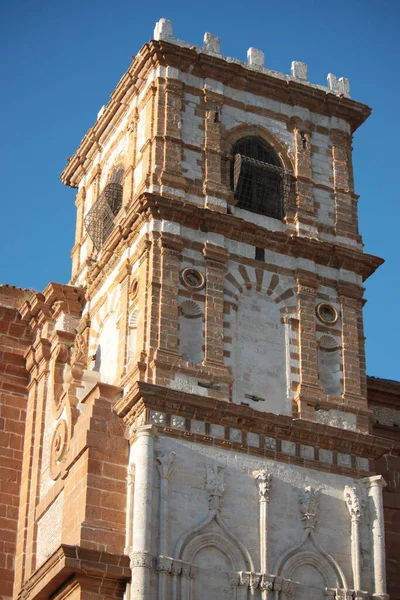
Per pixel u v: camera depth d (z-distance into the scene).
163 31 60.03
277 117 60.91
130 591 47.75
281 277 56.84
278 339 55.44
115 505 50.16
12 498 58.28
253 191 58.72
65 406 55.69
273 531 50.78
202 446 51.06
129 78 60.81
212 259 55.34
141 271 54.59
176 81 58.88
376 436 55.31
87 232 62.59
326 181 60.53
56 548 51.19
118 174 62.12
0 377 60.91
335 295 57.84
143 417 50.69
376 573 51.72
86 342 59.22
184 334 53.59
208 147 58.03
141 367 51.91
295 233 58.09
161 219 55.19
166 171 56.53
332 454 53.62
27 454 58.72
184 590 47.97
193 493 50.06
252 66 61.41
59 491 54.00
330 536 51.88
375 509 52.94
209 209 56.06
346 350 56.50
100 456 50.84
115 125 63.38
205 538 49.34
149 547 48.06
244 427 52.22
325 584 50.88
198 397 51.41
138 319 53.72
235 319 54.88
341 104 62.28
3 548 56.97
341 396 55.47
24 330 62.31
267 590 49.31
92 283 60.09
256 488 51.28
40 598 50.53
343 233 59.34
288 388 54.56
